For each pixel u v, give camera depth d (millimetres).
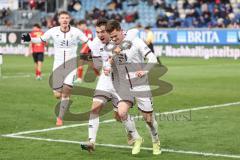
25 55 68000
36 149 16734
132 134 16094
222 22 68625
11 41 69438
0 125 21016
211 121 21859
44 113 24047
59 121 21312
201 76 41562
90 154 16062
